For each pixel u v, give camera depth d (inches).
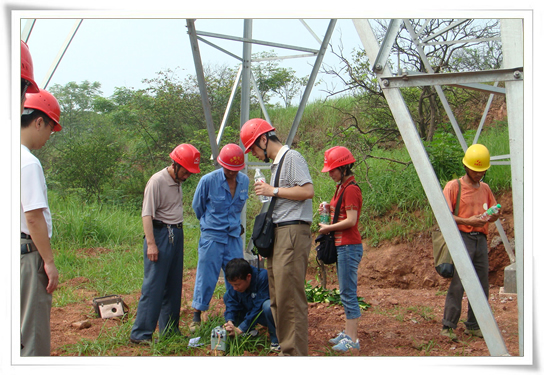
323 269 238.1
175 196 172.4
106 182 553.0
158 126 601.6
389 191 329.1
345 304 165.8
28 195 115.8
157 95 625.6
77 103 756.0
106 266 295.7
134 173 565.9
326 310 216.2
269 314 160.6
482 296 124.6
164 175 169.8
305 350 138.0
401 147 424.8
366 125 469.7
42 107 122.2
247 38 240.1
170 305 177.9
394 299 242.8
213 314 203.9
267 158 148.9
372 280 289.0
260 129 145.9
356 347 163.5
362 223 320.8
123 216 433.1
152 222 168.2
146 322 169.6
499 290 257.0
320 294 231.1
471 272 125.3
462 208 177.0
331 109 527.5
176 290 177.6
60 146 634.8
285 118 556.1
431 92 384.2
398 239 299.1
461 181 180.1
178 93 621.0
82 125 725.9
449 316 176.6
